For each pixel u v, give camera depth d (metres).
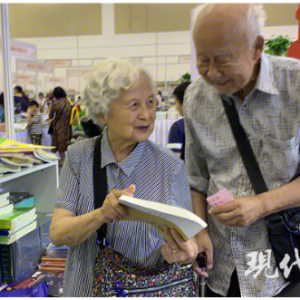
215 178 1.21
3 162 1.60
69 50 9.15
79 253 1.05
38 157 1.87
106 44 8.92
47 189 2.06
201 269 1.21
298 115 1.04
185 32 8.50
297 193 1.06
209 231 1.28
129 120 0.96
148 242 0.99
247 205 1.01
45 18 9.12
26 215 1.73
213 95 1.17
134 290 0.96
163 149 1.07
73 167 1.08
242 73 0.92
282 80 1.05
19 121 3.96
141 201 0.79
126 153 1.04
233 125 1.13
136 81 0.94
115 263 0.98
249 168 1.12
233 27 0.87
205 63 0.94
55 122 5.29
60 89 5.35
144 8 8.59
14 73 6.12
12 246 1.61
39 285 1.56
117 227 0.99
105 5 8.72
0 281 1.61
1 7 2.08
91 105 0.99
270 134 1.08
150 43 8.70
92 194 1.03
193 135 1.26
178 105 2.57
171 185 1.02
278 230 1.10
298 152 1.09
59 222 0.99
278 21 7.63
